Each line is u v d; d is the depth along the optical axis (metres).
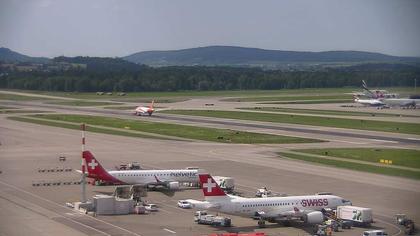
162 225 149.25
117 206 161.88
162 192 193.88
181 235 139.50
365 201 178.75
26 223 148.88
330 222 149.38
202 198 183.88
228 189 193.50
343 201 162.38
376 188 198.12
